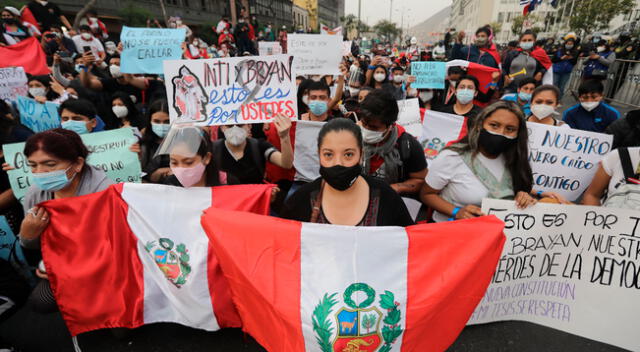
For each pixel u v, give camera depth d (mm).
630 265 2127
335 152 1581
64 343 2461
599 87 3834
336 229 1626
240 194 2143
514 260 2223
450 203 2412
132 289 2180
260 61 2750
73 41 8156
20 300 2039
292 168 3480
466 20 78062
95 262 2111
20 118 3672
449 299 1581
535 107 3488
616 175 2324
